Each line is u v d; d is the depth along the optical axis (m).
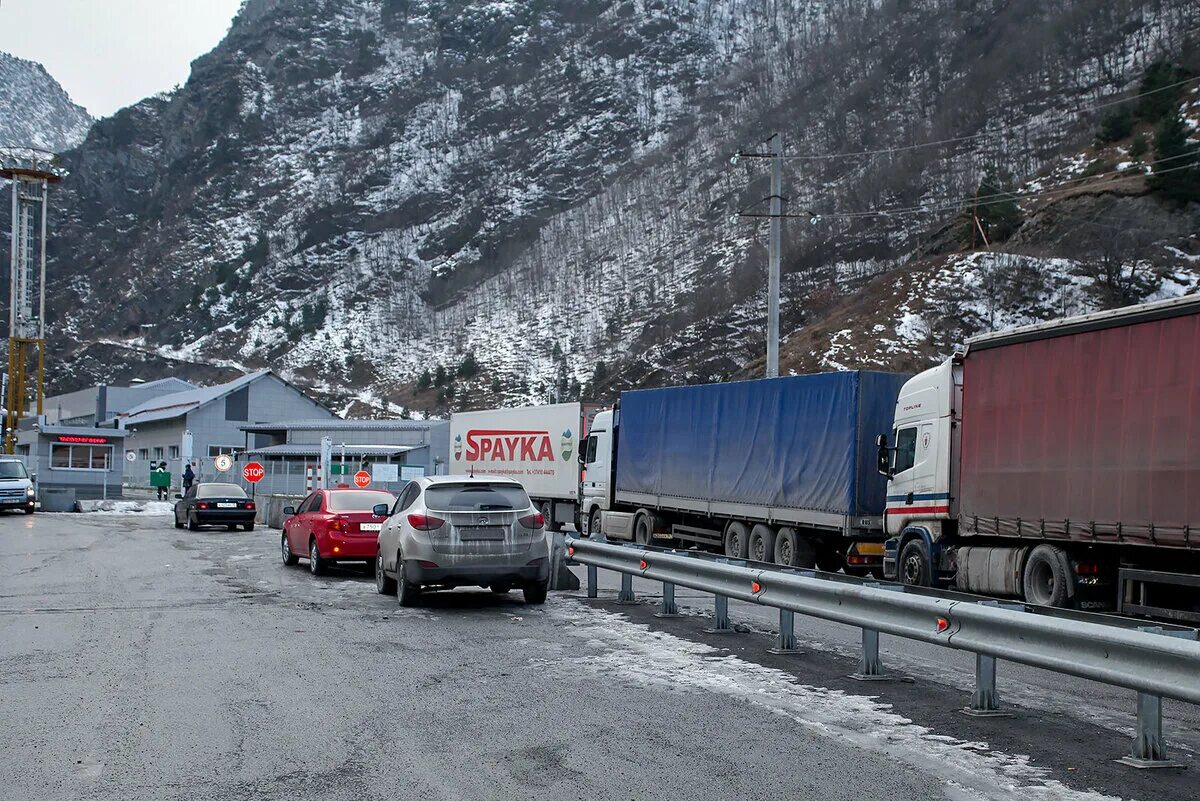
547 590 15.48
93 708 8.18
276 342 193.00
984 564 15.31
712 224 157.88
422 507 14.09
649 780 6.22
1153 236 61.53
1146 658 6.29
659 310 132.75
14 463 45.06
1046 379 14.13
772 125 195.00
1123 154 75.94
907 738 7.20
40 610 14.04
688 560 12.34
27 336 69.75
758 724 7.59
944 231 76.81
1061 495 13.73
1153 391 12.46
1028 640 7.20
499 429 36.09
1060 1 155.25
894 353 61.22
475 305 183.88
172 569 20.16
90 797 5.96
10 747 7.04
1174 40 118.19
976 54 168.38
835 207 127.00
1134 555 13.09
